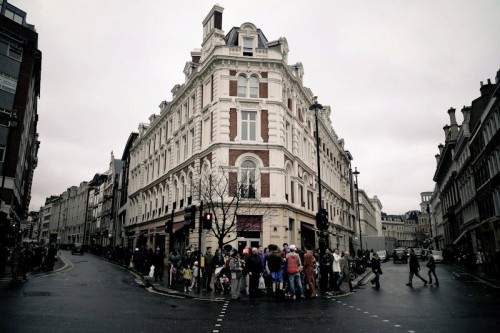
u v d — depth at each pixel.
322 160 40.19
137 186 47.12
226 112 26.45
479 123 36.94
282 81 28.38
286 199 27.66
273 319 9.85
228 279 15.72
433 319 9.88
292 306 12.20
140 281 20.41
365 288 17.95
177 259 17.67
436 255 43.25
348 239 51.81
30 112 35.09
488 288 17.33
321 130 40.72
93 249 60.19
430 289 17.19
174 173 33.50
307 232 31.61
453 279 21.94
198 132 28.88
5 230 25.83
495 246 34.59
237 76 27.34
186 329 8.52
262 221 25.17
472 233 45.91
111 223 65.12
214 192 24.73
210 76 28.44
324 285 16.28
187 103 32.94
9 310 10.19
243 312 10.96
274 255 14.07
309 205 33.47
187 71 33.81
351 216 55.91
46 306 11.07
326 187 40.91
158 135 40.78
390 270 30.97
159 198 37.50
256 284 14.53
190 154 30.73
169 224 20.03
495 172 33.41
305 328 8.72
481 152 37.03
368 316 10.33
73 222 103.31
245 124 26.95
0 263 19.48
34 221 152.75
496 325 9.04
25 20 32.09
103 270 26.75
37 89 37.19
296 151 29.97
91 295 13.91
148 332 8.12
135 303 12.40
